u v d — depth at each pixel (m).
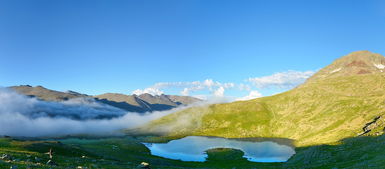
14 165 46.31
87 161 81.25
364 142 122.94
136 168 79.38
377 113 191.75
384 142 103.50
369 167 67.62
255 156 178.12
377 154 88.25
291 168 108.12
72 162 73.81
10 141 105.12
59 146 110.38
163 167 107.88
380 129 137.00
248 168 135.50
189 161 166.50
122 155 138.25
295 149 184.75
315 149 141.38
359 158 93.75
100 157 112.12
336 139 165.38
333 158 108.62
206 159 178.50
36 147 99.88
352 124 193.00
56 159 74.56
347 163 89.75
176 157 184.75
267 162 156.00
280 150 191.25
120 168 74.00
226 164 156.62
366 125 168.88
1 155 63.00
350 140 139.75
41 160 67.94
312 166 100.69
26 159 65.56
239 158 174.75
